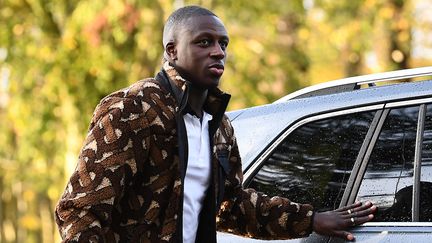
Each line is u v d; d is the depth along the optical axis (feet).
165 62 13.73
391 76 15.23
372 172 14.07
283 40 59.36
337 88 15.69
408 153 13.88
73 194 12.76
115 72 54.70
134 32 53.72
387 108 14.32
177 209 13.16
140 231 13.12
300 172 14.76
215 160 13.69
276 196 14.55
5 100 62.90
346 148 14.44
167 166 13.16
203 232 13.61
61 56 54.24
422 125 13.94
